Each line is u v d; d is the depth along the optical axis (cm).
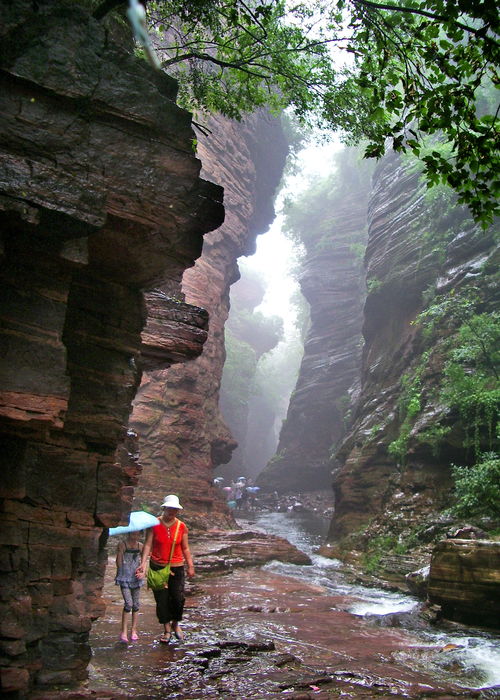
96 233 493
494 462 1348
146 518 704
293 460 4347
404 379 2127
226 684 582
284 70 808
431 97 564
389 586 1369
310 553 2069
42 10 429
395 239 2595
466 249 2067
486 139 558
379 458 2047
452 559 1035
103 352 552
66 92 437
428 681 681
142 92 468
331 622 972
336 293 4456
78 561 509
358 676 671
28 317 453
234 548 1661
